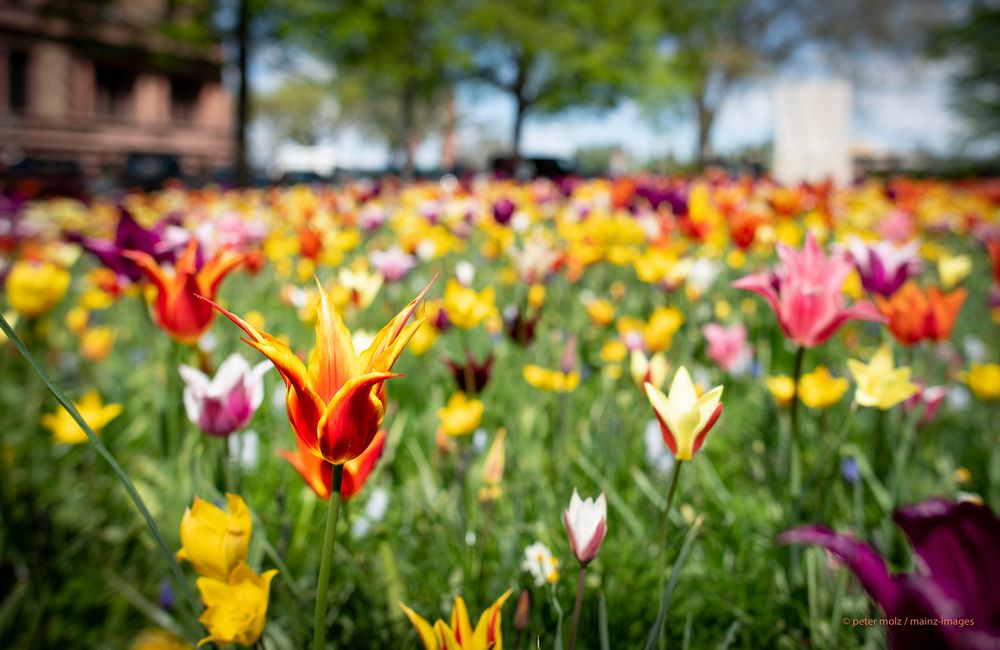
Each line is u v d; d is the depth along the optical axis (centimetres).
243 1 1905
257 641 95
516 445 224
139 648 147
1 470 208
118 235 192
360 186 1057
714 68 3428
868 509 194
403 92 2727
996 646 51
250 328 77
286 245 457
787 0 3297
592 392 291
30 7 3164
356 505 182
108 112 3622
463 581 163
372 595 155
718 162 3156
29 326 266
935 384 277
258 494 206
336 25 2059
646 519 191
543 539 175
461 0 2595
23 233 541
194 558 90
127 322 401
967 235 686
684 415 102
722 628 154
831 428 236
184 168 2627
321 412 78
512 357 299
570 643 109
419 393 287
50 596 173
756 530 185
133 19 2056
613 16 2842
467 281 307
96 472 232
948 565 58
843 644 139
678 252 399
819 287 147
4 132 2967
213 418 131
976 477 215
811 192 678
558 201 793
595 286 430
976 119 2653
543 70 2880
